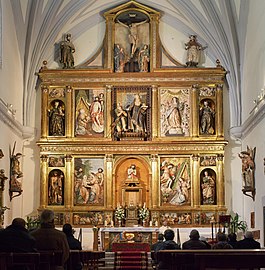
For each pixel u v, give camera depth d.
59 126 32.69
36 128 33.03
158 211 31.88
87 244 31.61
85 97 33.00
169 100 32.91
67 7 33.12
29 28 32.28
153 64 33.16
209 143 32.25
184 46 34.09
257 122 28.20
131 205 31.97
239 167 32.66
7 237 11.73
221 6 32.03
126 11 33.78
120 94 32.97
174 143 32.31
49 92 33.06
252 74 29.55
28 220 30.98
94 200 32.09
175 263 12.55
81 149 32.38
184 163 32.38
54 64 33.91
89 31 34.34
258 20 28.00
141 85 32.97
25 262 11.05
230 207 32.38
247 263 10.91
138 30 33.72
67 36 33.69
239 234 31.67
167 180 32.19
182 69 32.91
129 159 32.62
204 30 33.69
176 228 31.69
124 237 30.14
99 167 32.41
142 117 32.66
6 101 28.70
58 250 12.48
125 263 27.41
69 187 32.09
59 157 32.41
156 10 34.03
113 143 32.31
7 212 28.92
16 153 31.05
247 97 31.08
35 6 31.75
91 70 32.97
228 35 32.59
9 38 29.31
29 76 32.78
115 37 33.66
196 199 31.91
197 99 32.81
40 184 32.12
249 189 29.16
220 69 32.84
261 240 27.27
